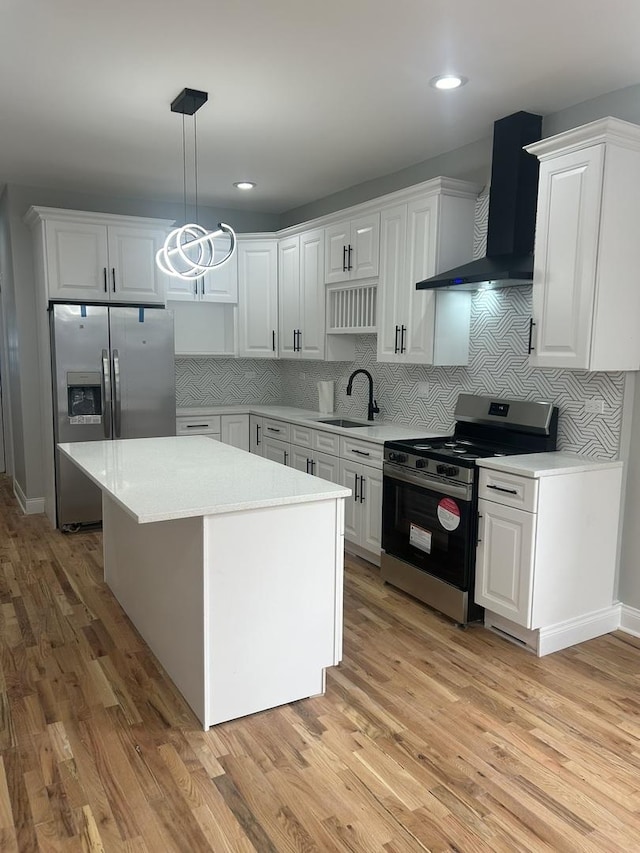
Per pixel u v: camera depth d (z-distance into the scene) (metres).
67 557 4.21
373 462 3.92
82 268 4.70
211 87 3.06
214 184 4.92
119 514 3.34
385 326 4.16
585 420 3.21
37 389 5.16
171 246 5.01
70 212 4.59
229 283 5.63
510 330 3.61
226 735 2.31
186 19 2.42
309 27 2.47
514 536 2.92
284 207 5.79
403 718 2.44
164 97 3.18
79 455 3.18
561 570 2.95
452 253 3.75
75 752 2.20
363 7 2.31
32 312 5.06
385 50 2.66
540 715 2.47
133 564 3.13
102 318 4.69
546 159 2.97
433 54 2.69
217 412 5.58
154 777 2.08
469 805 1.97
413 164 4.33
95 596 3.57
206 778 2.08
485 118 3.42
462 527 3.15
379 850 1.79
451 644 3.04
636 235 2.85
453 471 3.17
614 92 3.04
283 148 3.97
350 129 3.62
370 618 3.31
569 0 2.25
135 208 5.44
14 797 1.98
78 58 2.75
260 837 1.83
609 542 3.11
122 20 2.42
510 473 2.91
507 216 3.41
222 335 6.03
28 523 4.97
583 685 2.70
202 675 2.31
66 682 2.66
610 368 2.88
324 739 2.30
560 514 2.90
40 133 3.71
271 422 5.33
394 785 2.06
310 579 2.48
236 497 2.31
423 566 3.45
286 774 2.10
